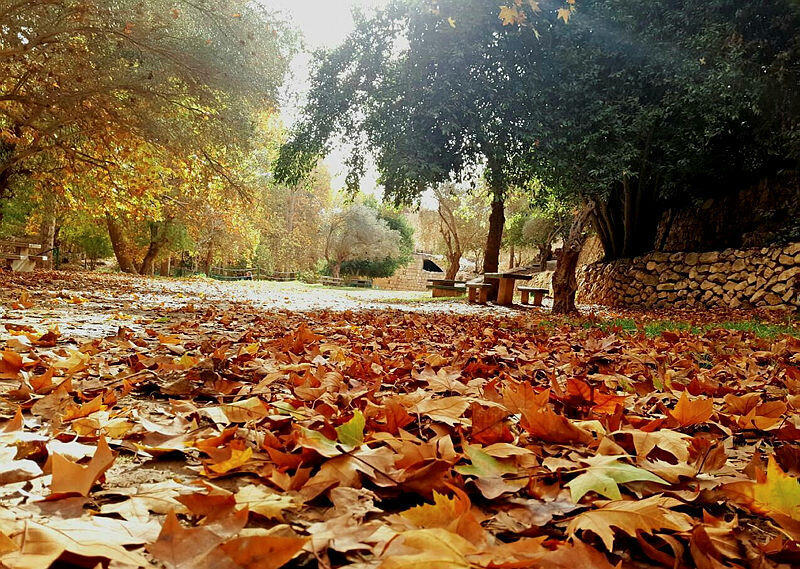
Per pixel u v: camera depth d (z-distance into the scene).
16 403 1.54
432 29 8.37
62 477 0.85
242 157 12.19
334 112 9.80
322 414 1.46
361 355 2.85
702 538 0.78
